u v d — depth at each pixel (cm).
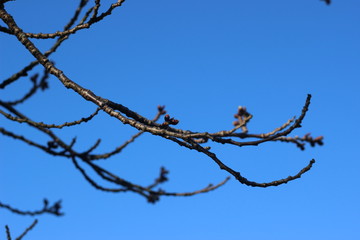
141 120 380
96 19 358
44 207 628
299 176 326
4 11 364
